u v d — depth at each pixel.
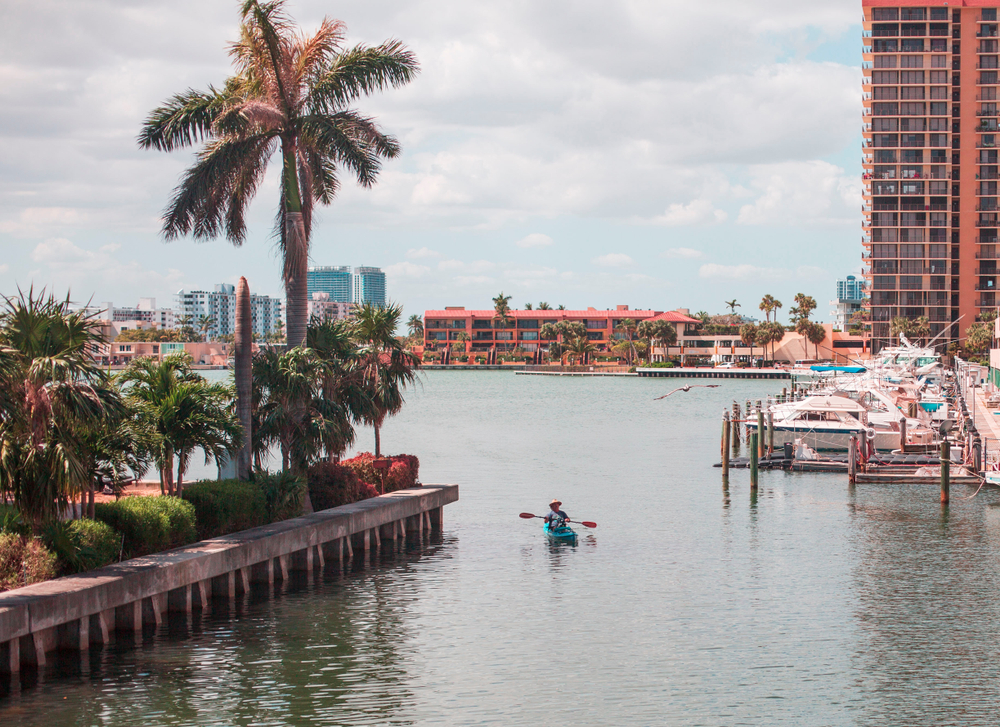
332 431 34.19
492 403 133.38
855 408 60.69
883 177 184.00
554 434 83.44
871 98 182.88
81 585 21.84
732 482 51.59
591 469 57.94
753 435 48.12
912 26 182.38
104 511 25.22
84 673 21.09
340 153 35.62
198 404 28.59
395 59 36.44
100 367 23.81
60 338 22.91
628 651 23.17
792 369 189.75
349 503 34.56
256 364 34.16
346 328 38.59
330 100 36.59
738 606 27.08
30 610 20.31
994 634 24.56
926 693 20.64
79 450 23.44
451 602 27.30
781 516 41.03
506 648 23.36
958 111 184.75
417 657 22.64
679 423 96.69
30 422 21.34
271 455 36.91
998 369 105.06
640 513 41.97
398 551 33.97
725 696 20.44
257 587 28.23
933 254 184.00
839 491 47.84
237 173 36.00
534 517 39.22
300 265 36.00
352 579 29.83
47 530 22.86
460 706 19.80
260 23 34.84
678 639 24.11
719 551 34.16
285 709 19.53
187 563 24.77
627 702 20.05
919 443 59.50
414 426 92.81
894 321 180.88
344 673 21.50
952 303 186.12
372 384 39.44
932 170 183.00
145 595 23.41
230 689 20.52
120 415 23.25
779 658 22.77
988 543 35.44
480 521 40.06
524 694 20.47
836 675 21.66
